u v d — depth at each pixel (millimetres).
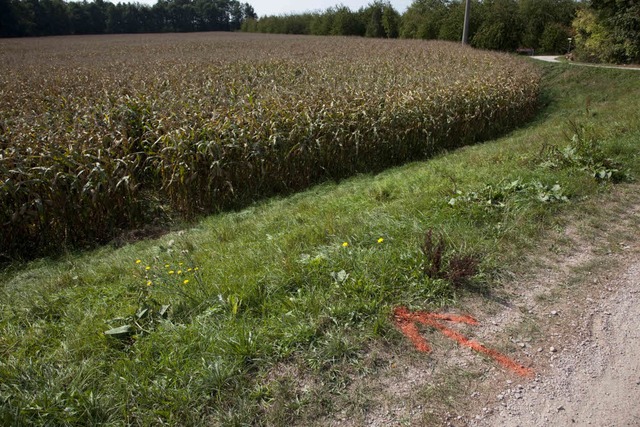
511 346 2953
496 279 3652
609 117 9555
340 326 3031
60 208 6074
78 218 6250
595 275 3736
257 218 6004
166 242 5469
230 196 7434
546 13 35375
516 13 32125
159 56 23859
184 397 2457
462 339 3000
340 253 3885
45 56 25531
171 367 2699
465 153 9023
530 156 6652
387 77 14234
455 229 4309
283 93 10203
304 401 2488
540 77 17812
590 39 24547
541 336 3049
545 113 15109
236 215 6676
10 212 5770
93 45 36125
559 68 20984
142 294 3646
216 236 5199
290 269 3645
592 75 19344
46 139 6730
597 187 5395
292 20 59875
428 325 3113
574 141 6586
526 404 2523
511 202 4891
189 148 7117
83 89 11773
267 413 2418
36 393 2527
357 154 8805
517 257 3953
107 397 2475
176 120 7613
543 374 2736
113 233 6531
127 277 4125
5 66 19297
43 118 8039
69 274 4508
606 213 4801
